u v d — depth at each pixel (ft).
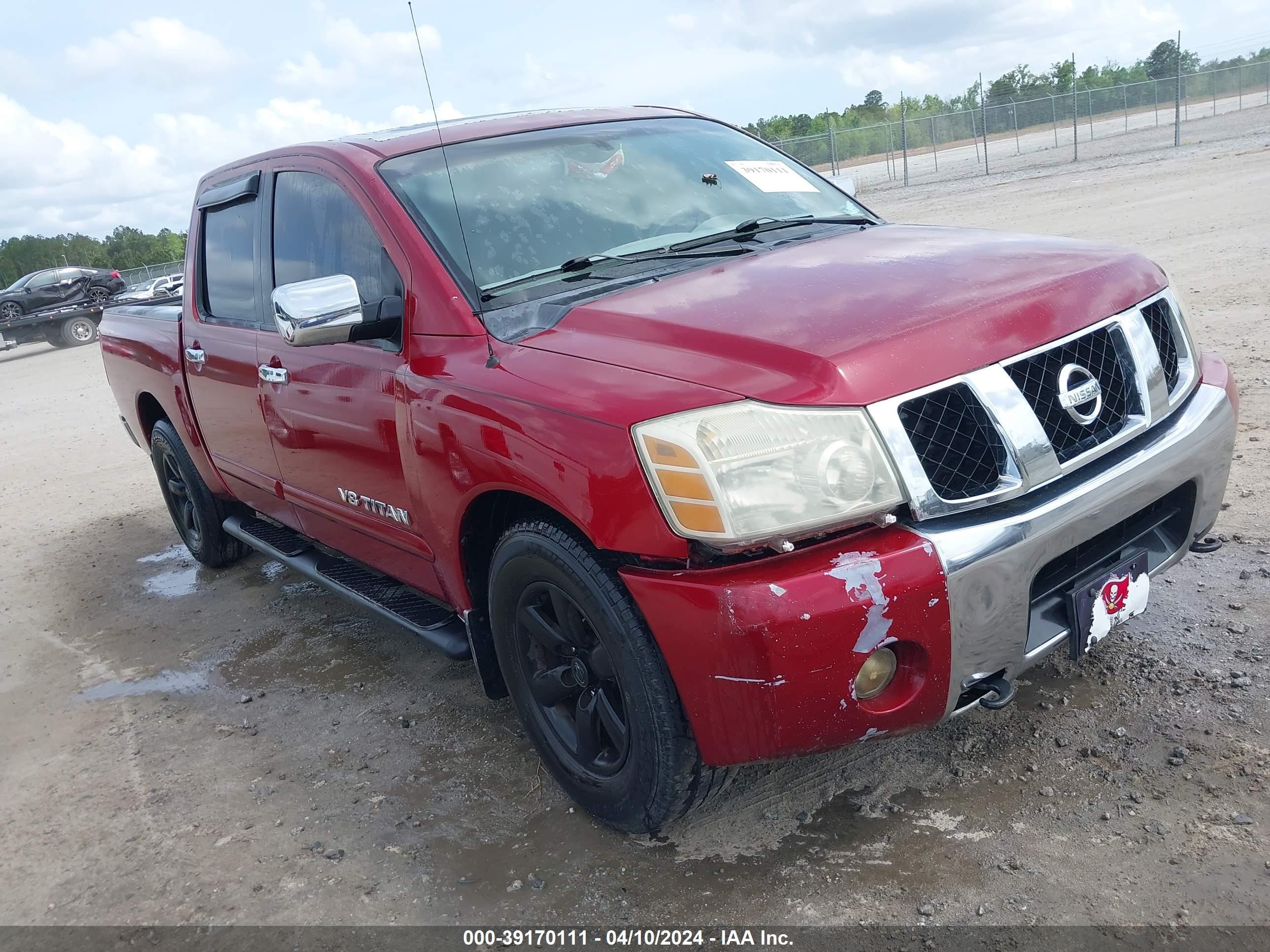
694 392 6.77
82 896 8.78
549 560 7.72
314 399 10.52
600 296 8.62
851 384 6.63
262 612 15.07
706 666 6.64
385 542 10.45
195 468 15.90
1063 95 102.63
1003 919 6.81
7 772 11.33
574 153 10.74
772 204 11.00
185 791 10.27
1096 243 9.00
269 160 12.19
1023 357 7.19
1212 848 7.12
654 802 7.63
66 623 15.94
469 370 8.35
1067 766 8.26
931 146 103.45
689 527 6.53
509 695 9.29
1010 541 6.77
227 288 13.12
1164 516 8.27
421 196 9.72
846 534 6.68
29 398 46.37
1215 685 8.98
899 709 6.77
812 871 7.58
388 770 10.05
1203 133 90.38
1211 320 22.00
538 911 7.66
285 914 8.09
